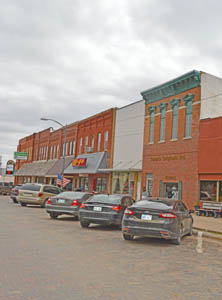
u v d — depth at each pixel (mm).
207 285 6242
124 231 11133
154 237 11164
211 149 21625
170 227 10656
